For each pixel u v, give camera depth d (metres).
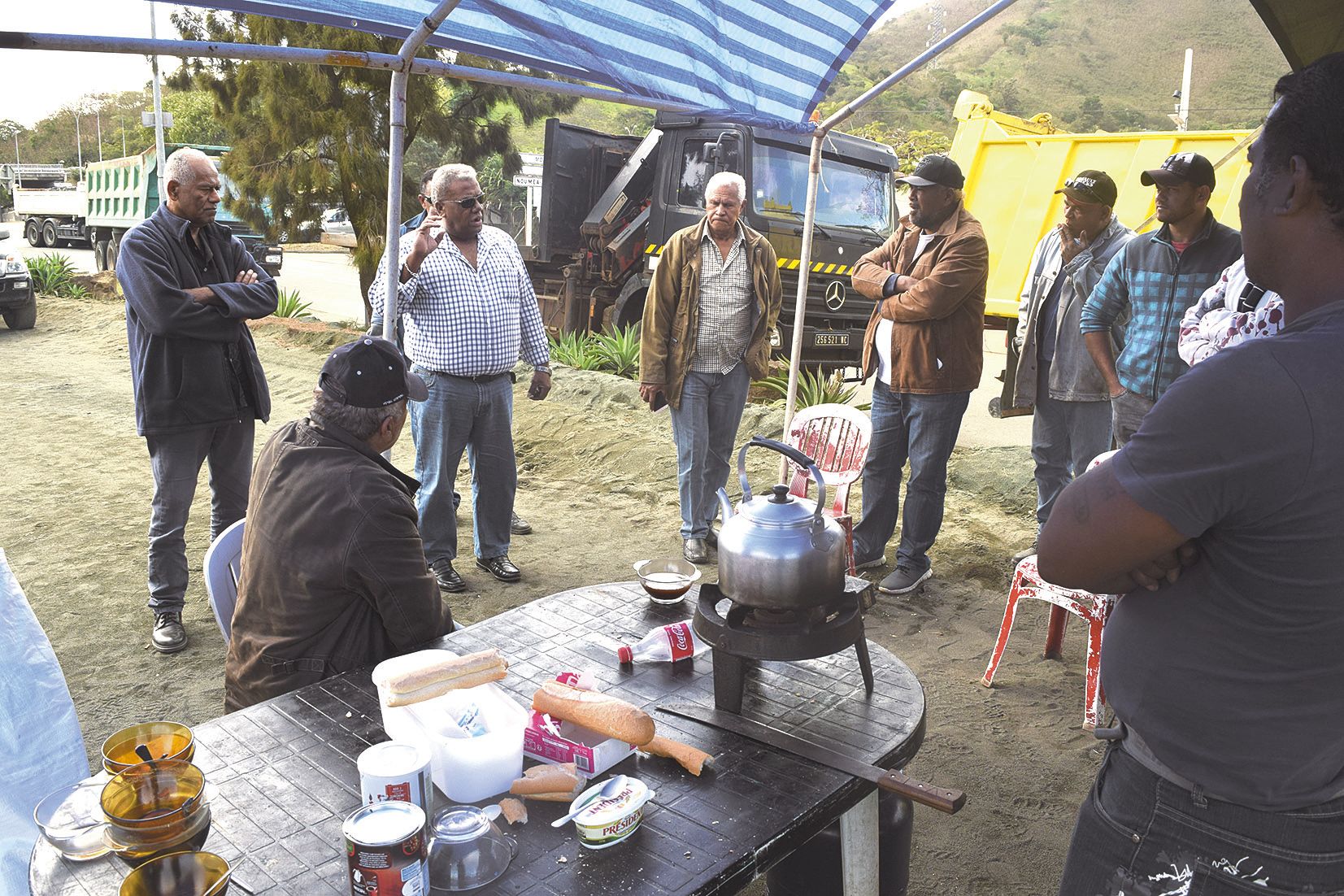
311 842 1.52
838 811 1.67
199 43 2.18
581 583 4.60
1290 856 1.27
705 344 4.58
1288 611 1.20
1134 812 1.39
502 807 1.59
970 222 4.07
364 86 10.26
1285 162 1.19
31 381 9.52
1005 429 7.86
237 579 2.69
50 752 2.10
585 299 9.56
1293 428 1.13
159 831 1.39
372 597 2.27
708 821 1.58
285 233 11.01
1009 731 3.31
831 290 8.25
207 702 3.51
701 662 2.19
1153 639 1.33
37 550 5.06
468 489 6.15
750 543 1.83
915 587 4.44
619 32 2.90
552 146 9.73
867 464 4.55
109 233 21.14
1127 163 7.55
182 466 3.82
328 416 2.34
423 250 3.81
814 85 3.71
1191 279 3.70
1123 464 1.25
